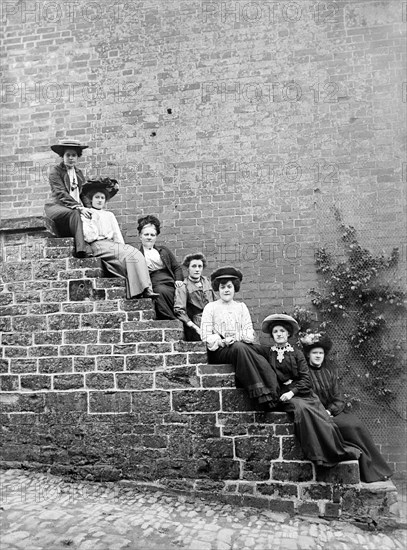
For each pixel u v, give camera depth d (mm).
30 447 5641
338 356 7012
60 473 5535
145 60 7984
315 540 4531
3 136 8148
